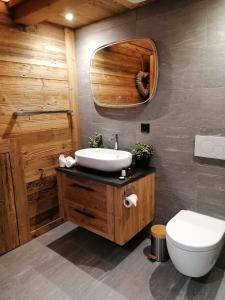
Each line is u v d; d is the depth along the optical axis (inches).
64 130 107.0
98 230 84.9
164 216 91.7
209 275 77.0
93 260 85.7
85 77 105.7
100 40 96.3
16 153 89.7
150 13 80.4
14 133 88.4
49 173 102.8
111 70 94.7
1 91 82.8
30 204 97.3
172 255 67.3
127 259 85.7
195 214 79.0
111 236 81.0
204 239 64.3
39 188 99.8
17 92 87.5
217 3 67.2
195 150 78.0
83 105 110.0
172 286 72.9
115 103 96.7
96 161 80.4
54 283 75.2
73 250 91.7
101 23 94.3
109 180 76.3
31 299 69.5
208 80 72.3
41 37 92.9
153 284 73.8
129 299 68.7
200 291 70.7
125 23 87.3
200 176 79.2
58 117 103.6
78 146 114.7
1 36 80.7
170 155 85.1
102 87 99.6
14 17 81.7
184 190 84.0
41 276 78.2
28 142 93.3
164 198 90.1
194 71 74.5
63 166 94.2
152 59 82.3
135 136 93.7
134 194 78.9
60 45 100.5
